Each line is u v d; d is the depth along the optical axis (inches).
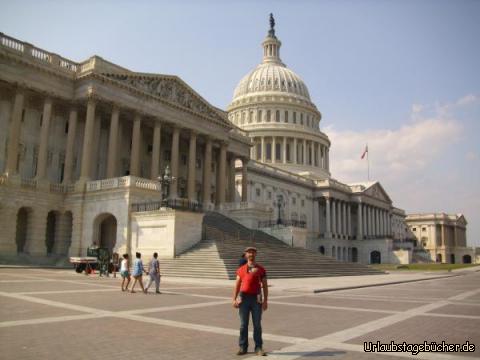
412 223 7308.1
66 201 2022.6
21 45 1913.1
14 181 1829.5
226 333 514.0
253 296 427.8
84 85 2079.2
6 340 460.1
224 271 1402.6
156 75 2394.2
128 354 410.6
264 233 2418.8
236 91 6003.9
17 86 1891.0
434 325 592.1
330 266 2076.8
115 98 2167.8
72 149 2078.0
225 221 2409.0
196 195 2920.8
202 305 751.7
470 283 1654.8
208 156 2790.4
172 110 2503.7
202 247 1690.5
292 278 1636.3
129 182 1830.7
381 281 1587.1
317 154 5531.5
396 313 711.1
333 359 402.6
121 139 2394.2
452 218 7391.7
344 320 628.1
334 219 4923.7
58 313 626.8
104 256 1517.0
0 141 1927.9
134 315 629.0
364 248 5068.9
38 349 424.2
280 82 5713.6
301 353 424.5
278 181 4325.8
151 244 1726.1
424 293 1140.5
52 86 2022.6
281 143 5295.3
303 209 4690.0
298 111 5580.7
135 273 953.5
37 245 1888.5
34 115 2068.2
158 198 1943.9
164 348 434.6
